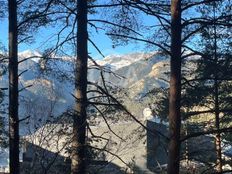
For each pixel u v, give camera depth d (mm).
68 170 14969
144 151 28641
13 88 14289
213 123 22375
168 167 10133
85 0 13781
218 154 20375
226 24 10406
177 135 10125
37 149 14164
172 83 10234
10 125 14156
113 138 23719
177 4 10344
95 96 13219
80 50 13656
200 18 10500
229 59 12742
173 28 10328
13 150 14109
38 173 14336
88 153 14000
